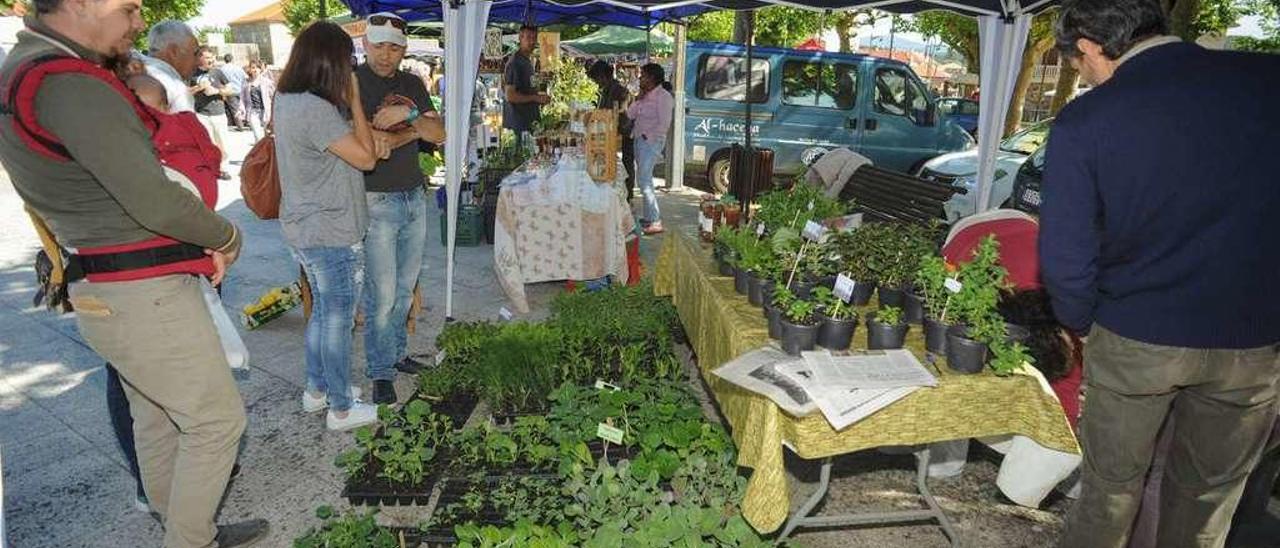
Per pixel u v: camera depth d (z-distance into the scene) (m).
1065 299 1.92
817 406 2.02
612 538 2.32
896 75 9.48
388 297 3.47
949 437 2.23
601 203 4.75
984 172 5.38
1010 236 2.80
